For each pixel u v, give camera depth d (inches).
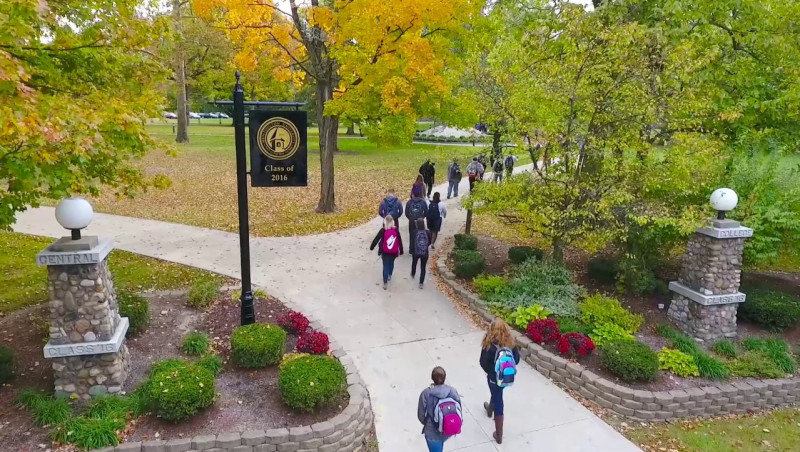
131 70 299.4
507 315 354.6
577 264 463.8
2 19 183.3
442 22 500.1
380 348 323.0
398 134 544.1
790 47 383.6
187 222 587.5
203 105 2049.7
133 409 230.1
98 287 227.9
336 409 244.8
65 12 244.5
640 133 359.6
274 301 364.8
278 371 273.9
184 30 1135.0
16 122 175.8
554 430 257.8
